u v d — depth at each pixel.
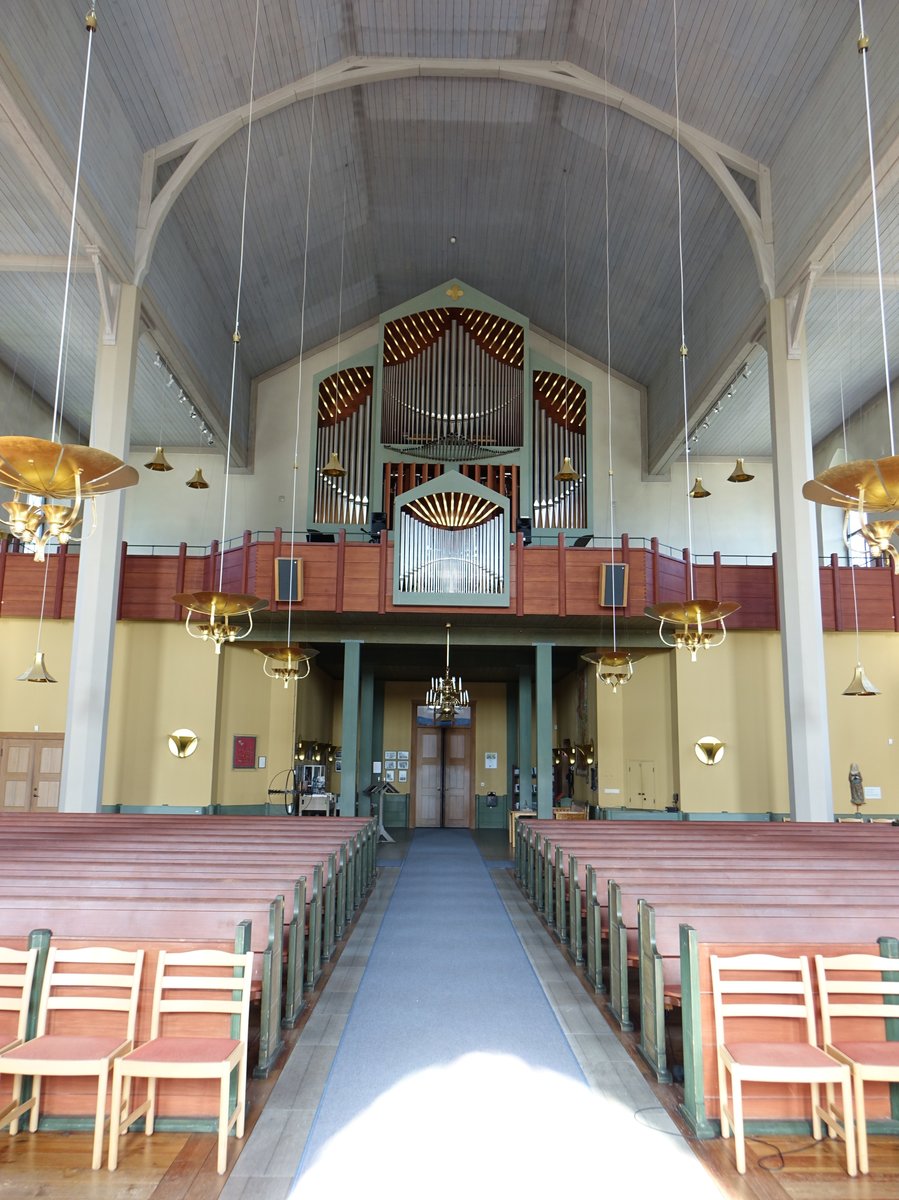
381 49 14.16
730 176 13.66
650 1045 5.11
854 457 19.62
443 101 15.20
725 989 4.36
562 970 7.34
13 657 16.31
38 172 10.82
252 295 18.17
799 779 12.61
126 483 7.26
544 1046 5.45
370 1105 4.54
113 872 6.50
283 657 14.27
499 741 22.59
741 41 11.81
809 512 13.02
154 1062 3.90
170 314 15.26
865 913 5.47
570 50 14.00
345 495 18.52
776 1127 4.28
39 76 10.02
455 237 18.98
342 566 15.26
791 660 12.98
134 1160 3.97
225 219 15.60
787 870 7.18
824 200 11.60
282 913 5.33
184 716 16.12
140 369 17.52
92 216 11.89
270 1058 5.01
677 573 16.33
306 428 21.33
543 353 21.80
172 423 19.98
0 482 6.85
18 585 16.27
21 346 17.12
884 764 16.20
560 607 15.37
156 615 16.02
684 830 10.48
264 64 13.30
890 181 10.42
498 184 17.16
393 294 21.06
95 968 4.62
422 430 18.50
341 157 16.16
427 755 22.58
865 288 13.84
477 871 13.70
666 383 19.81
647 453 21.36
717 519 21.41
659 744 17.09
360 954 7.89
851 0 10.40
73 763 12.59
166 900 5.38
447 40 13.98
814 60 11.48
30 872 6.36
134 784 15.88
